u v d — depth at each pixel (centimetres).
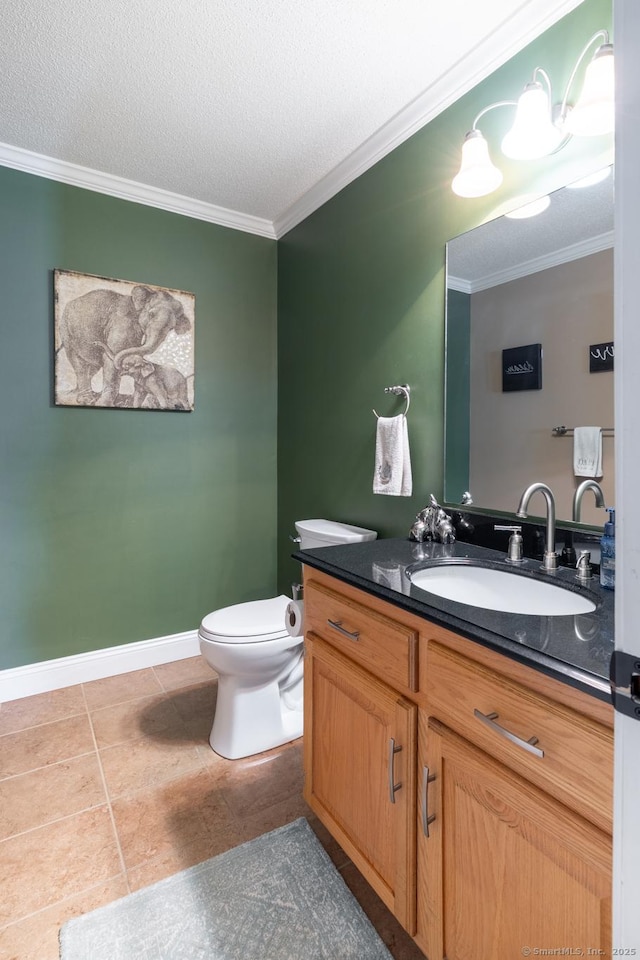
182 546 261
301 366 261
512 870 81
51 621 228
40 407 220
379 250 201
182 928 115
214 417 267
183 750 183
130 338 237
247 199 248
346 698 124
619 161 48
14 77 163
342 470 229
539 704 76
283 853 136
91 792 160
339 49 151
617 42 48
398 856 105
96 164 217
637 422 47
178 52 152
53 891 124
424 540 164
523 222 144
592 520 128
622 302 48
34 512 221
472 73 156
